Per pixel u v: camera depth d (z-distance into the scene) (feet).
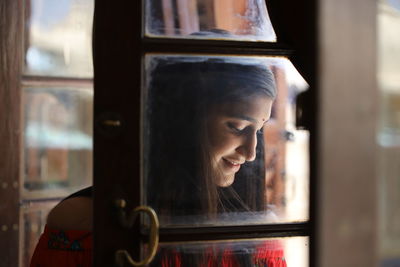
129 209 3.71
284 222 3.95
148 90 3.78
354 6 2.81
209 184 3.87
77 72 7.10
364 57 2.81
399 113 2.86
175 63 3.82
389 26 2.89
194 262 3.81
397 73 2.89
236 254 3.88
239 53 3.90
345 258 2.74
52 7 6.77
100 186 3.68
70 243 4.01
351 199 2.76
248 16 3.91
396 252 2.81
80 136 7.20
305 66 3.85
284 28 3.93
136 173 3.73
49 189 6.89
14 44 6.40
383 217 2.82
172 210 3.81
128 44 3.73
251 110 3.95
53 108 6.91
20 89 6.52
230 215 3.90
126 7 3.73
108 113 3.69
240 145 3.95
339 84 2.76
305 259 3.94
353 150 2.78
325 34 2.75
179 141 3.84
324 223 2.72
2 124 6.38
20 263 6.59
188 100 3.85
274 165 3.98
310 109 2.84
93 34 3.75
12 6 6.36
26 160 6.64
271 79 3.97
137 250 3.70
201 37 3.85
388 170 2.85
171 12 3.80
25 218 6.64
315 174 2.75
